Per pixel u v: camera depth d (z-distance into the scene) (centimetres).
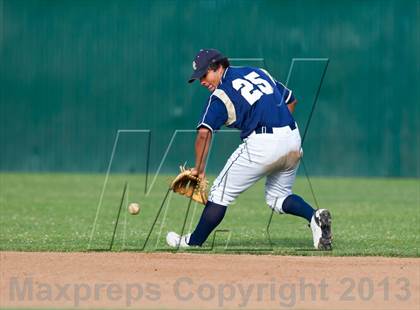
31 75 6562
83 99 6512
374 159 6262
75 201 4825
